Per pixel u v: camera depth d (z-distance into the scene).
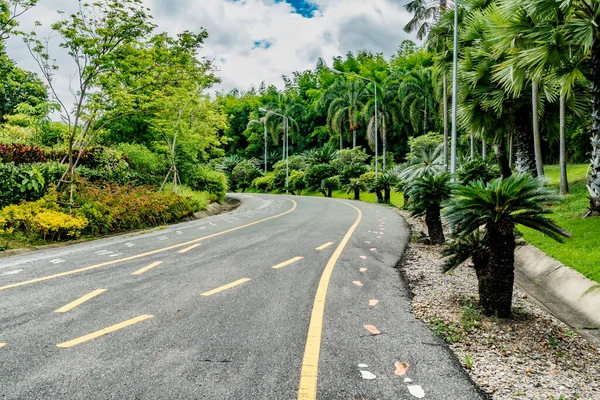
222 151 28.31
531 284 6.66
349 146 60.06
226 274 6.55
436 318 4.66
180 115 20.62
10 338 3.85
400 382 3.12
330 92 54.12
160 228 13.42
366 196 35.19
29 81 13.01
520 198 4.60
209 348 3.66
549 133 17.58
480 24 16.47
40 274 6.49
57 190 12.06
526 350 3.93
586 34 9.13
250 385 3.01
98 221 11.66
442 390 3.02
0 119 21.02
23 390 2.89
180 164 24.30
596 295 5.27
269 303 5.04
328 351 3.65
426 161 26.69
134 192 14.36
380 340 3.95
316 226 13.20
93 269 6.87
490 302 4.83
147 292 5.46
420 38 26.97
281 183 53.22
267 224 13.85
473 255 5.12
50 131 20.53
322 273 6.67
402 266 7.53
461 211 4.98
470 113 17.00
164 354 3.53
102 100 13.05
